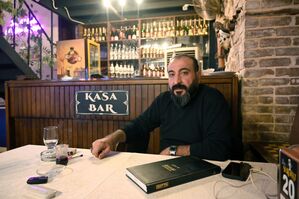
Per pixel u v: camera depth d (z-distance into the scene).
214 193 0.72
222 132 1.24
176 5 4.20
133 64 4.82
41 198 0.69
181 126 1.40
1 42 3.07
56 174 0.89
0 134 3.64
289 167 0.57
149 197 0.70
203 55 4.39
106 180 0.83
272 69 1.89
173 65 1.40
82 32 4.98
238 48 2.20
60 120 2.44
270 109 1.91
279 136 1.91
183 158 1.00
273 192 0.72
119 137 1.31
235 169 0.90
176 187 0.77
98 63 3.62
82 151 1.20
